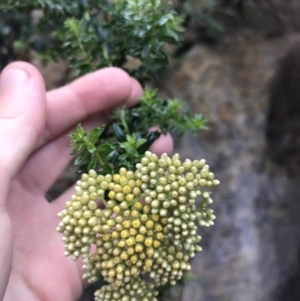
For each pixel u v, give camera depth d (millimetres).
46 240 168
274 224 266
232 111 271
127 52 169
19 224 165
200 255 263
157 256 112
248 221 263
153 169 112
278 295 256
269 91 267
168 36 157
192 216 112
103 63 176
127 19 158
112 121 182
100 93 173
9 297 146
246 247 260
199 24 273
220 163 268
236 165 268
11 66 151
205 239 265
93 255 113
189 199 111
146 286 125
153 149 183
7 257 128
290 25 265
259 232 263
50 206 176
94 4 179
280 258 261
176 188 110
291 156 269
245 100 270
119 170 120
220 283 257
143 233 109
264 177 269
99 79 171
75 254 112
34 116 143
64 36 174
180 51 260
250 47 275
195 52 279
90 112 180
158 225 111
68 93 172
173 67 269
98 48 171
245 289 255
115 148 132
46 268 161
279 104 263
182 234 112
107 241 110
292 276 260
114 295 119
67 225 110
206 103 271
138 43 159
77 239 112
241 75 272
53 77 230
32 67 153
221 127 270
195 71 274
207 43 280
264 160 270
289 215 268
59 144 181
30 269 159
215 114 271
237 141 270
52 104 169
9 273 130
